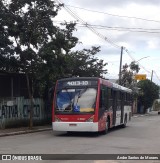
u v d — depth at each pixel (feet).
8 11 83.35
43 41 84.53
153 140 65.62
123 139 66.54
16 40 84.89
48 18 84.38
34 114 97.14
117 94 89.81
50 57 84.94
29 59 85.71
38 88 92.22
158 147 55.36
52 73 86.58
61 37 85.92
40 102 99.60
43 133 78.43
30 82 99.81
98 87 71.26
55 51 85.10
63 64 88.94
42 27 84.43
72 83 72.38
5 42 84.33
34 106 97.30
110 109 81.46
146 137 71.36
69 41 89.40
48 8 84.12
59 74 87.92
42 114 100.48
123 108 98.68
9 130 80.07
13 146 53.36
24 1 82.58
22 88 102.17
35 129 84.28
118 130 90.58
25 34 83.30
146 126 108.78
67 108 71.15
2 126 83.76
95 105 70.33
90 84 71.51
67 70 96.12
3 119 84.23
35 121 97.50
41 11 83.46
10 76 100.37
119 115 92.89
